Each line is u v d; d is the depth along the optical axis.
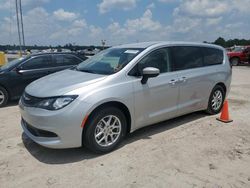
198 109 6.29
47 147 4.37
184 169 4.08
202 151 4.70
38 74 8.61
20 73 8.27
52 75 5.36
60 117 4.11
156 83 5.12
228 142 5.11
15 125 6.16
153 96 5.10
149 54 5.19
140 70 4.98
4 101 8.11
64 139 4.19
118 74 4.71
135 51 5.21
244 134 5.53
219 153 4.63
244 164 4.27
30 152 4.68
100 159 4.40
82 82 4.48
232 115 6.90
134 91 4.78
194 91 5.98
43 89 4.48
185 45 5.98
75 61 9.44
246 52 25.36
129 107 4.75
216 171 4.04
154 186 3.64
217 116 6.68
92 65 5.41
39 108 4.24
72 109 4.14
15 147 4.89
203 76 6.14
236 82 13.13
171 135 5.41
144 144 4.96
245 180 3.81
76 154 4.57
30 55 8.74
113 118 4.62
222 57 6.95
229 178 3.86
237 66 24.91
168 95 5.38
